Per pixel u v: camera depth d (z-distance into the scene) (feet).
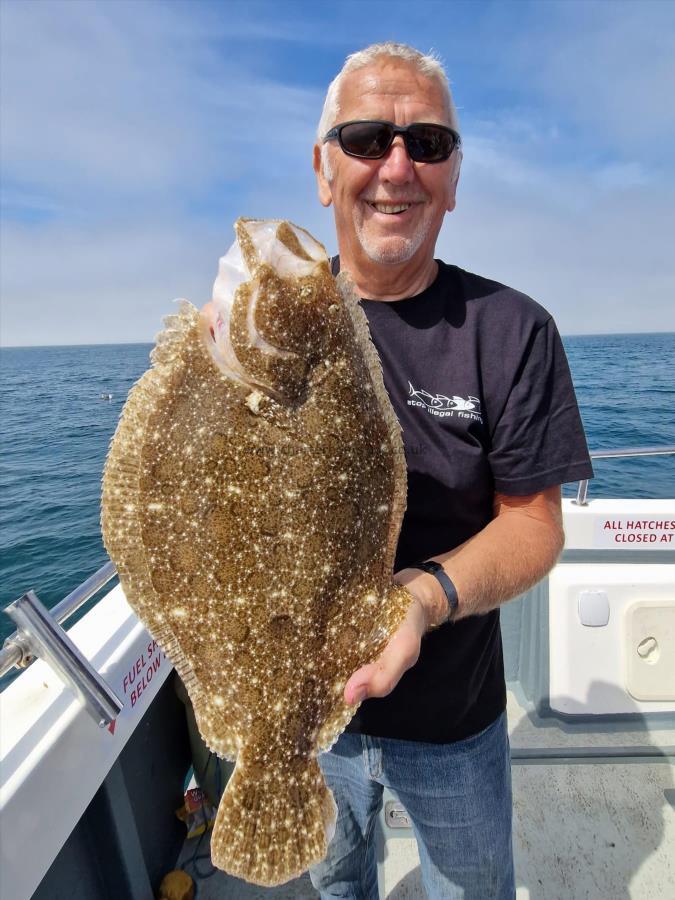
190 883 2.55
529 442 1.91
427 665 1.95
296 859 1.53
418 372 1.94
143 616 1.56
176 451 1.52
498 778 2.10
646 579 3.24
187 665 1.56
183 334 1.56
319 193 2.24
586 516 3.26
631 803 2.91
